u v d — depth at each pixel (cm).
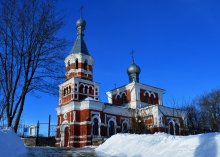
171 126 4931
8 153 1277
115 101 5747
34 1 2258
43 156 1463
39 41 2223
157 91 5794
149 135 1605
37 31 2227
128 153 1466
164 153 1252
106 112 4747
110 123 4756
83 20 5481
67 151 1784
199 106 5869
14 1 2214
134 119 4703
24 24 2208
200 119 5447
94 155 1538
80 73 4894
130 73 5772
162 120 4847
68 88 4850
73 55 5006
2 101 2298
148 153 1342
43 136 3866
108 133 4619
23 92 2148
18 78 2148
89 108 4466
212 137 1165
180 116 4603
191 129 3659
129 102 5422
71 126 4416
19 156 1395
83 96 4778
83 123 4400
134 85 5428
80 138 4359
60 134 4519
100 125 4500
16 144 1513
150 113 4959
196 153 1100
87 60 5059
